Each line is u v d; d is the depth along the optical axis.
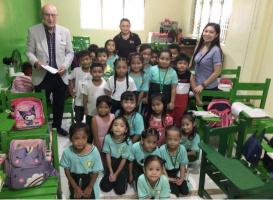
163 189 1.86
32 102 2.38
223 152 2.11
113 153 2.17
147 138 2.09
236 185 1.49
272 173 1.93
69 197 2.01
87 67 3.07
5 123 2.03
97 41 6.86
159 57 2.82
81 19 6.67
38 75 2.78
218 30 2.85
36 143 1.69
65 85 2.92
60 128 3.08
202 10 5.95
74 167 1.85
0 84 2.74
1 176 1.47
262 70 3.45
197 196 2.15
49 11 2.59
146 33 6.98
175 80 2.83
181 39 6.09
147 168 1.80
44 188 1.61
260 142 2.10
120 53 4.08
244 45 3.85
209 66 2.92
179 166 2.21
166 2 6.84
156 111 2.55
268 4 3.31
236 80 2.86
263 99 2.95
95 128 2.38
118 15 6.82
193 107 3.12
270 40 3.30
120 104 2.51
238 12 4.07
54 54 2.78
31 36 2.69
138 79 2.87
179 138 2.14
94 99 2.71
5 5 3.13
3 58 2.93
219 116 2.61
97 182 2.12
